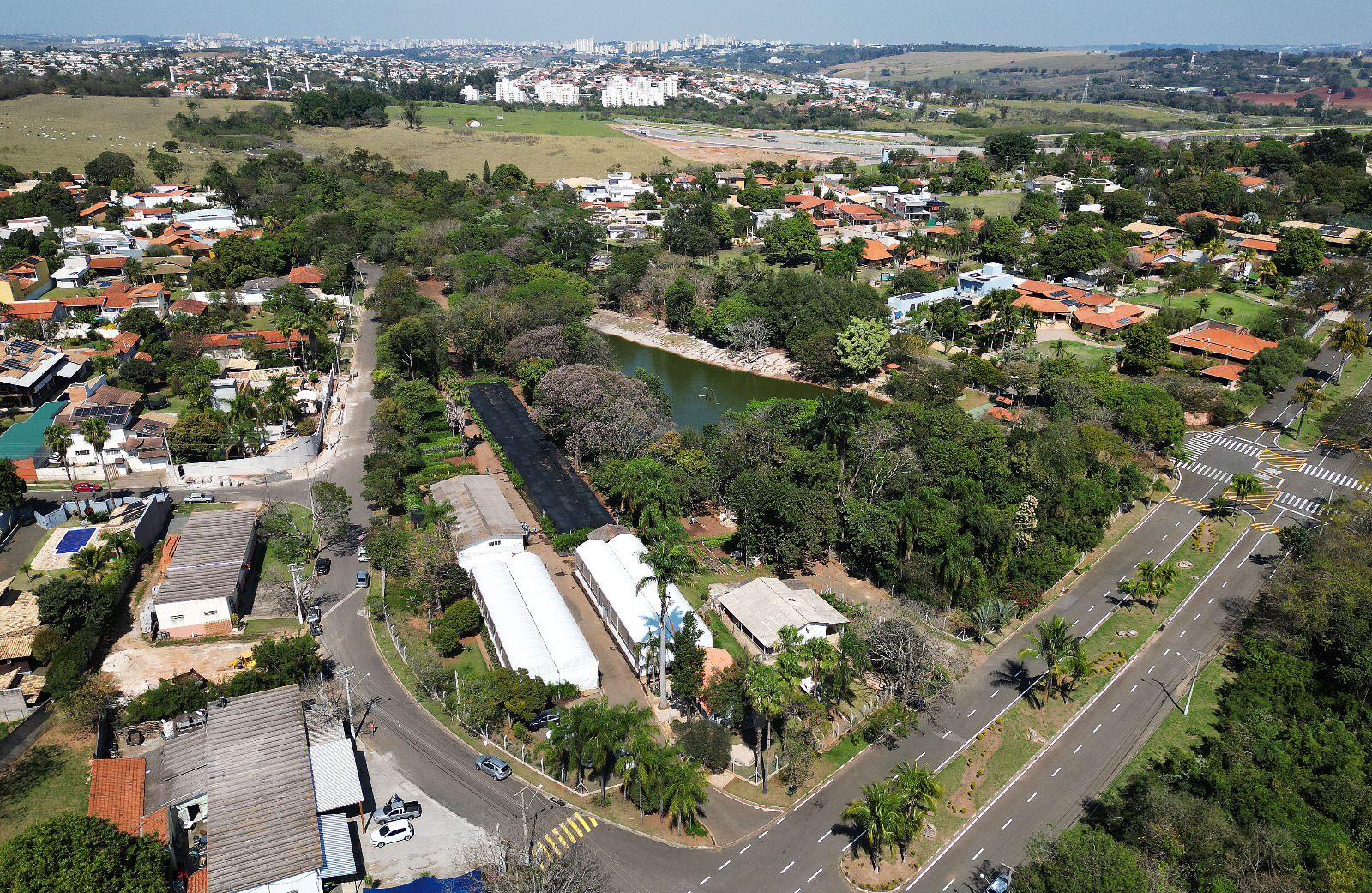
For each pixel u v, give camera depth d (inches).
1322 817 3280.0
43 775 3329.2
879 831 3115.2
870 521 4889.3
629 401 6215.6
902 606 4650.6
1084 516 5393.7
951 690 4158.5
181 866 3009.4
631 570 4685.0
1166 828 3159.5
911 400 7204.7
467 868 3053.6
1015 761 3730.3
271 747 3353.8
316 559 5044.3
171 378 7209.6
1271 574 5172.2
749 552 5113.2
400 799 3294.8
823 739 3801.7
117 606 4360.2
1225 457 6732.3
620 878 3065.9
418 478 5900.6
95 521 5093.5
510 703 3656.5
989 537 4758.9
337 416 7057.1
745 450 5689.0
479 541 4896.7
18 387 6446.9
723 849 3228.3
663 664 3855.8
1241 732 3713.1
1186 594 4997.5
